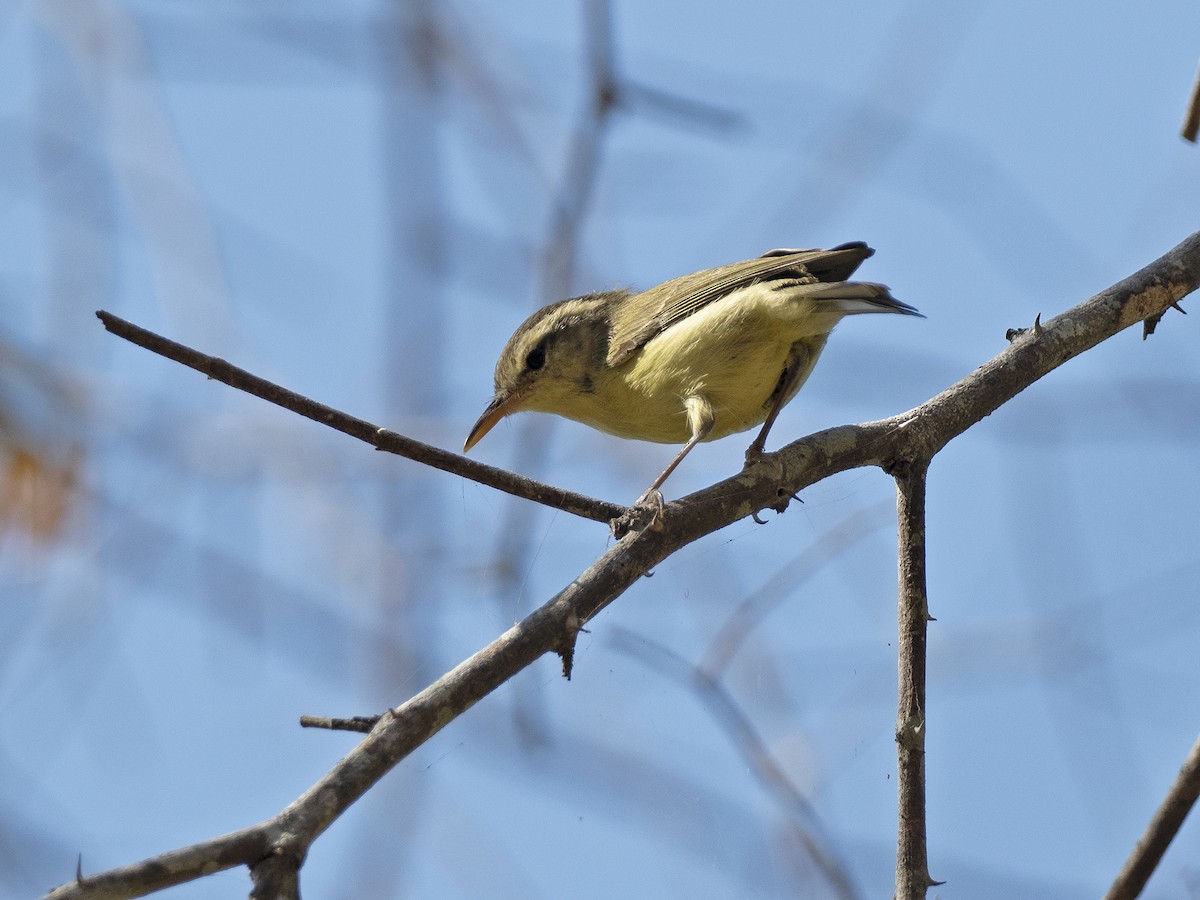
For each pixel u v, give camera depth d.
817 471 8.62
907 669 8.26
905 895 7.74
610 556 7.70
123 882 5.38
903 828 7.87
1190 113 9.62
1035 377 9.37
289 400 7.26
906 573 8.54
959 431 9.05
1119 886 7.40
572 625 7.25
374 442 7.44
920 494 8.76
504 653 6.96
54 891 5.27
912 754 8.00
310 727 6.61
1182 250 9.96
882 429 8.88
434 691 6.69
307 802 6.03
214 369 7.03
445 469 7.66
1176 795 7.29
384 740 6.38
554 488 7.93
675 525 7.99
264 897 5.69
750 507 8.40
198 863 5.62
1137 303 9.70
